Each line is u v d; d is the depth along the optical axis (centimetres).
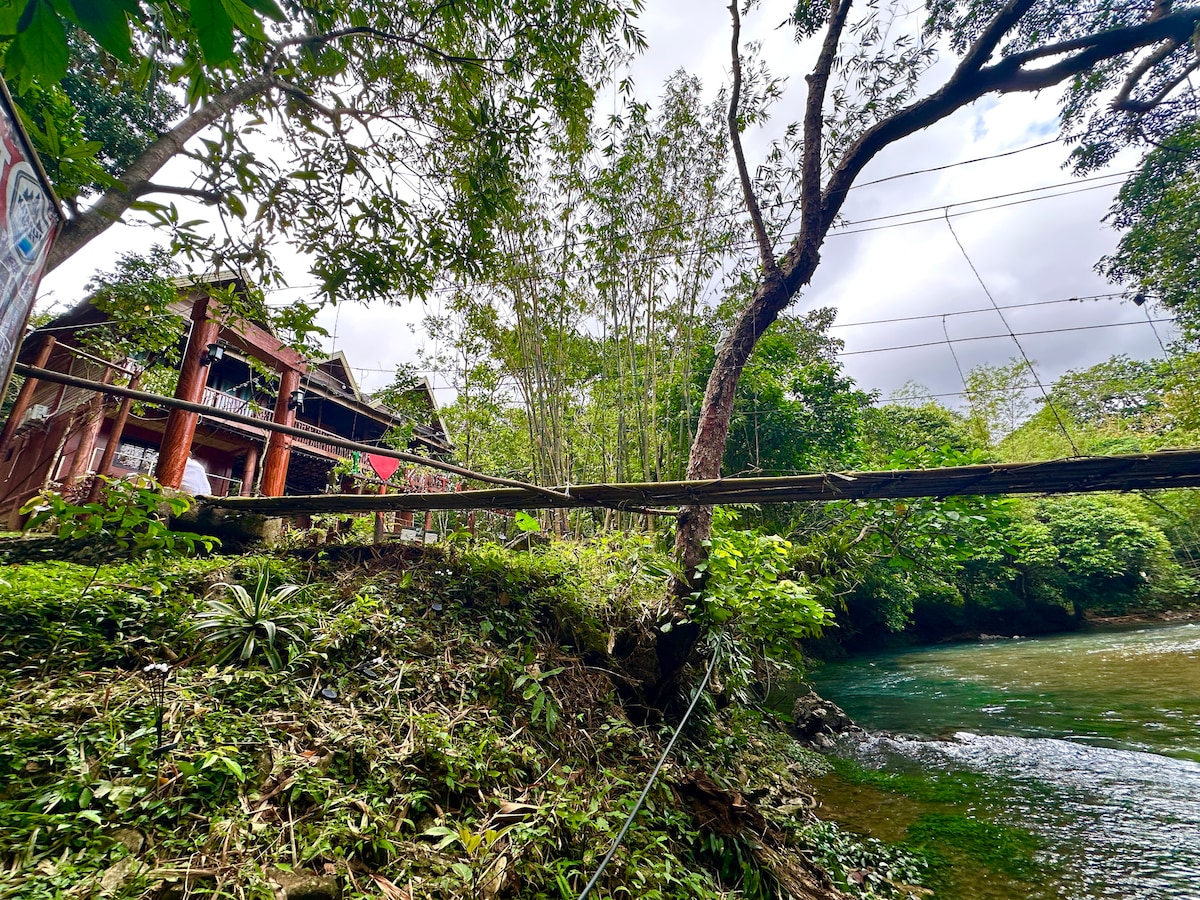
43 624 306
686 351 802
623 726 389
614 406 962
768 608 432
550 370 773
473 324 798
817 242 512
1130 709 714
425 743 280
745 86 569
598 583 506
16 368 127
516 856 230
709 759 444
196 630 324
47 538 491
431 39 334
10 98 90
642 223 681
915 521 424
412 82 352
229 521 552
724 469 1047
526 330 771
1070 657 1155
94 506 302
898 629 1334
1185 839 374
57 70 88
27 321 101
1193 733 602
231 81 209
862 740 643
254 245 288
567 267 707
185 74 167
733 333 535
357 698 310
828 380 1129
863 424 1281
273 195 262
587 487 368
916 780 510
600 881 244
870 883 338
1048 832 395
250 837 201
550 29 342
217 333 651
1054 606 1750
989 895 323
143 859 182
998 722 695
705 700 489
